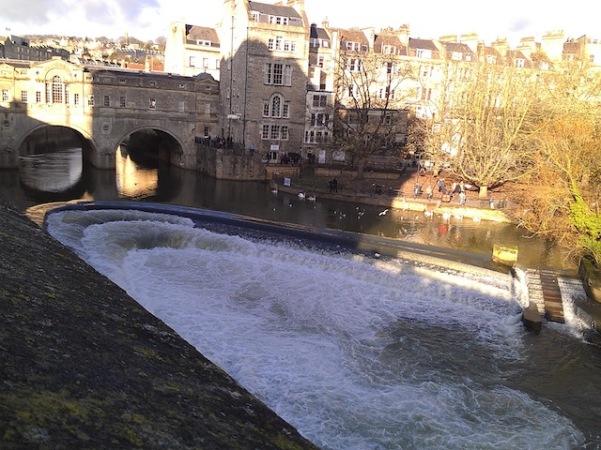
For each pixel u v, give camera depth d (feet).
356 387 60.95
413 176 234.17
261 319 76.07
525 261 122.01
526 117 179.63
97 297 27.40
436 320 82.89
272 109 243.40
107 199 176.14
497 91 192.44
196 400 19.25
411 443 52.06
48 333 19.51
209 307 77.05
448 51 297.94
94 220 105.81
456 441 53.31
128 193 188.96
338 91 269.44
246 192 200.64
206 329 69.31
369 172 228.43
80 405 15.55
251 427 18.86
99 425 14.98
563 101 168.25
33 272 26.81
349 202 188.44
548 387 66.74
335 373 63.21
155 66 420.77
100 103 231.50
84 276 30.89
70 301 24.50
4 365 15.67
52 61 220.02
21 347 17.38
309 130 250.98
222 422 18.29
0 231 32.83
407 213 174.70
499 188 210.38
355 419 54.44
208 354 62.64
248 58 233.55
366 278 94.84
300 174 227.81
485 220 170.19
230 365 61.05
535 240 145.38
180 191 197.26
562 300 89.45
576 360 74.18
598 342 78.54
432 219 167.32
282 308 80.69
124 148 356.59
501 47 309.63
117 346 21.34
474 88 193.26
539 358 73.92
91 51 631.56
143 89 240.32
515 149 190.80
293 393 57.21
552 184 135.74
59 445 13.15
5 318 19.08
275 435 18.88
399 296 90.12
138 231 103.91
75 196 177.88
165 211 121.29
